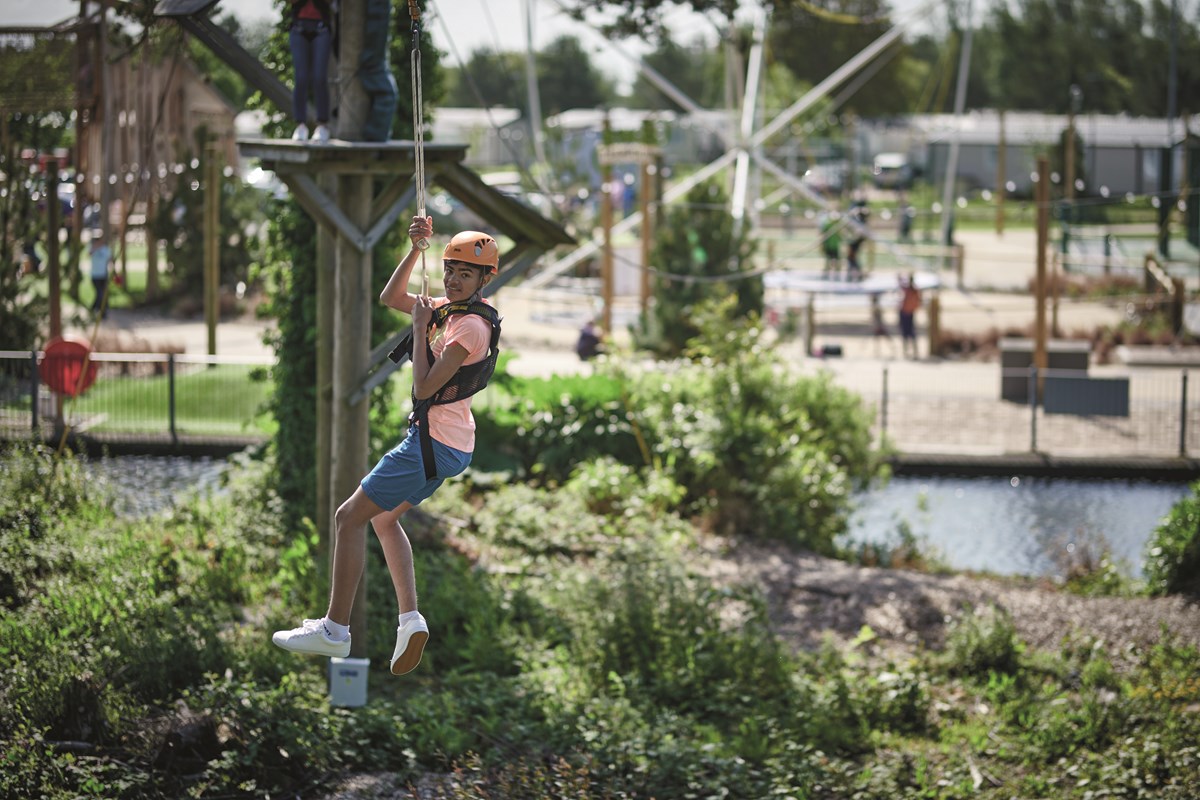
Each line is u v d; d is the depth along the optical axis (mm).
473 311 6027
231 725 9914
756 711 11570
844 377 28266
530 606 13438
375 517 6246
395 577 6254
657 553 14047
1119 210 63438
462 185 11758
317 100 10703
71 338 19531
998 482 21547
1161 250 47500
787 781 10219
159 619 11148
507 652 12227
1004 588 15281
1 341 22672
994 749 11352
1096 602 14789
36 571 12703
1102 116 77875
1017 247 53656
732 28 21203
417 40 6305
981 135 66812
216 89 40781
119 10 12156
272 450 16375
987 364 30359
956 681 12867
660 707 11742
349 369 11750
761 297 30094
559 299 37312
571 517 16516
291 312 15930
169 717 9891
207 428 21453
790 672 12367
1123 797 10305
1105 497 20672
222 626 11906
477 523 16250
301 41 10766
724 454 18328
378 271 15938
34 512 13859
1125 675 12836
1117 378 23922
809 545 17188
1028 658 13266
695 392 19875
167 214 33781
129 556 12719
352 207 11570
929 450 22156
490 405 19828
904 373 28969
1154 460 21609
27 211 22859
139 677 10359
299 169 11008
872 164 75938
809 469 17766
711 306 20641
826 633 13711
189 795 9094
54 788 8773
